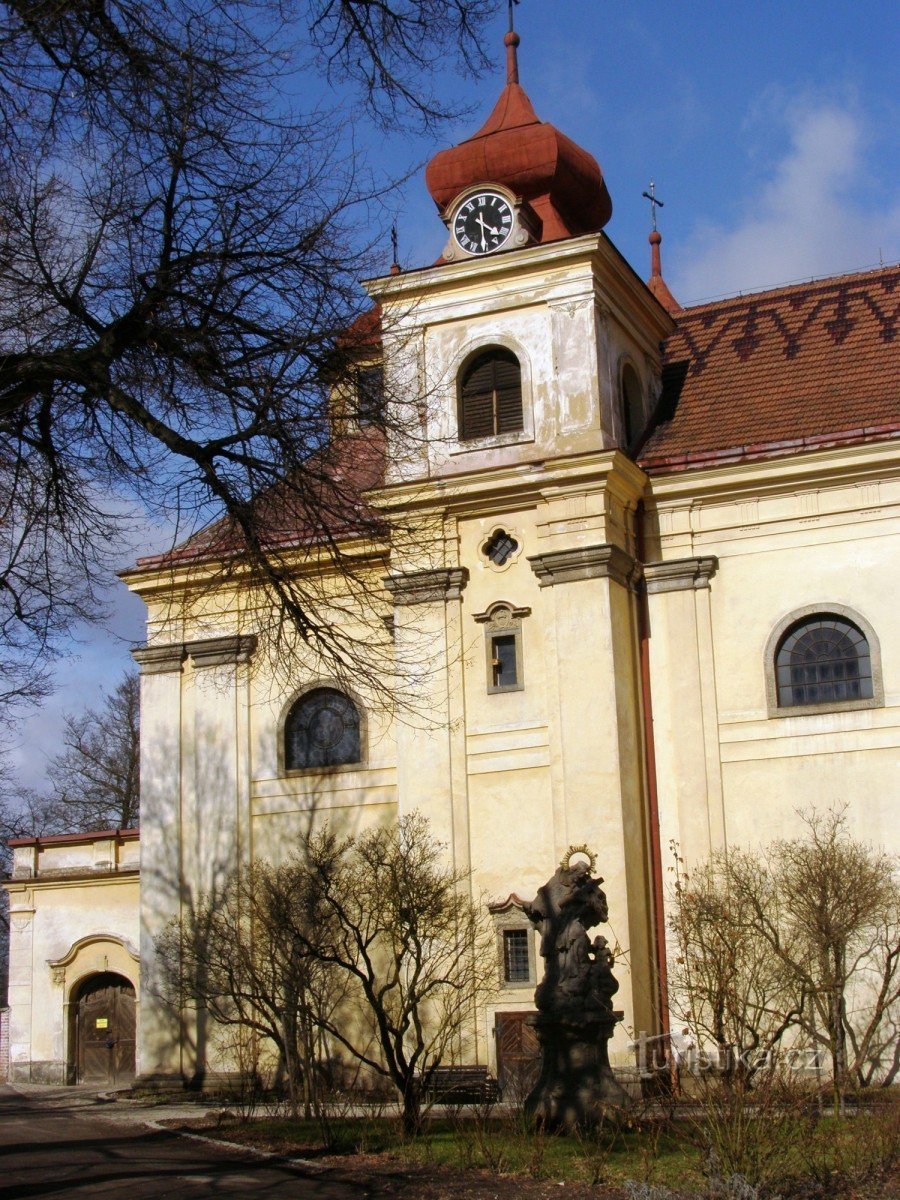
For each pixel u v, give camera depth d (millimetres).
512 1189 16734
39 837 37750
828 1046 22297
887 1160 16969
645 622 30391
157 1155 20250
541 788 29281
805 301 34812
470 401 31531
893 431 28859
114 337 14898
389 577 26969
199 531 16359
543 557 29578
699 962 22266
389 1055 21547
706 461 30172
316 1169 18531
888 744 28156
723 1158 15961
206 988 27500
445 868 29516
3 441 15992
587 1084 20109
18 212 14781
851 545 29203
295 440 15492
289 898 25141
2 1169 18906
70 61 14109
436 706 30188
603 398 30453
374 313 16250
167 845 33219
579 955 20594
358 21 14977
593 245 30422
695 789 29281
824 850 25281
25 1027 37125
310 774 32250
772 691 29156
